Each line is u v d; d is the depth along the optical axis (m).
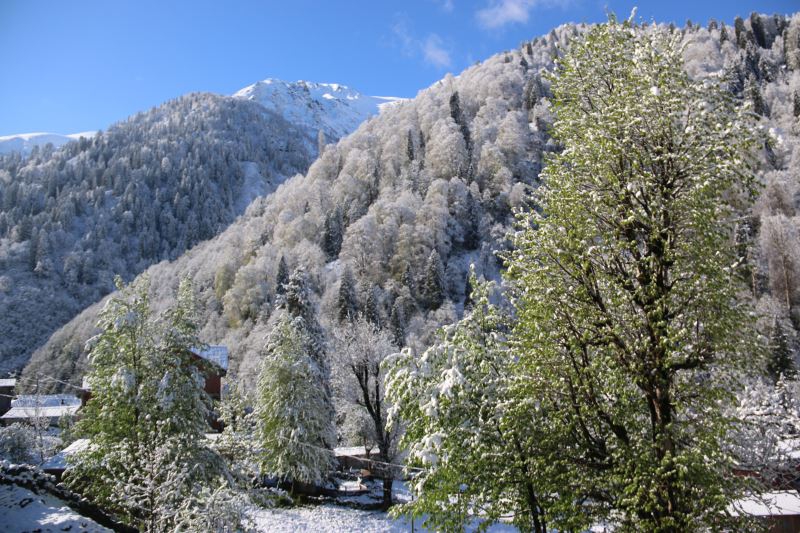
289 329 36.84
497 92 191.25
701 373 11.96
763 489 11.83
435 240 119.25
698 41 162.50
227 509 16.05
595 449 12.32
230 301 105.50
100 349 23.41
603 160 12.57
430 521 15.43
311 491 38.91
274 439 34.84
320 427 36.19
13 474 16.70
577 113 13.46
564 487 12.18
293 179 188.62
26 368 108.56
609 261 12.67
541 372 12.46
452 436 14.55
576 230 12.31
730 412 13.98
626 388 12.20
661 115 12.11
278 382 35.88
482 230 125.50
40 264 175.75
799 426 13.41
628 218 11.67
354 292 89.88
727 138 11.79
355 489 41.31
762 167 12.17
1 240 188.50
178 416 22.19
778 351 45.97
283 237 134.62
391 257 117.31
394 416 16.22
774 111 118.50
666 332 11.23
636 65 12.59
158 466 16.19
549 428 12.40
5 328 150.00
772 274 73.25
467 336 15.83
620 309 12.36
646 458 10.78
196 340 25.17
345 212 142.62
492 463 14.12
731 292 11.48
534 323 12.46
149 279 25.09
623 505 11.47
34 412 51.75
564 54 13.89
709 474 10.51
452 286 110.62
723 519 10.86
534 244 13.12
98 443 21.97
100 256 199.12
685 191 11.98
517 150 151.38
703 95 12.37
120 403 22.78
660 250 12.10
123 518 18.72
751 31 180.75
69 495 17.33
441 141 156.25
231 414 32.69
